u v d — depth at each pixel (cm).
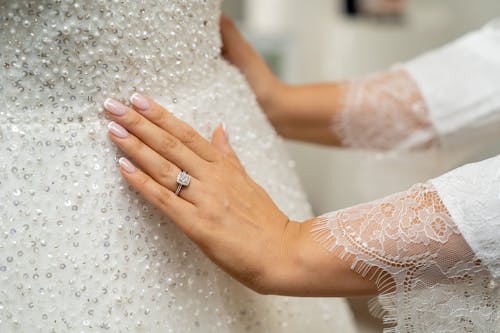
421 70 92
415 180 95
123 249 62
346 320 81
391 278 62
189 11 65
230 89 73
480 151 103
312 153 183
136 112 61
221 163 63
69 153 61
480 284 62
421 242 61
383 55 187
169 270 64
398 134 92
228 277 69
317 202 183
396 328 64
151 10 62
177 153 61
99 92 62
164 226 64
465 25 195
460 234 60
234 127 72
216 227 61
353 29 186
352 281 62
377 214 62
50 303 60
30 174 61
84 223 61
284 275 62
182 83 67
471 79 90
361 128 92
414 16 191
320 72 192
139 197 63
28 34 60
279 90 90
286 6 187
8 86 61
